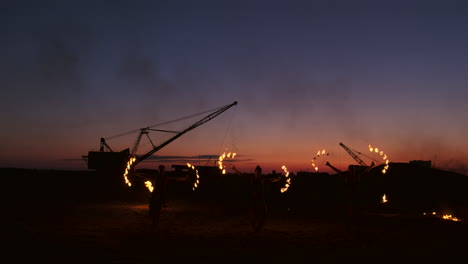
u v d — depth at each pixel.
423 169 37.97
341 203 29.09
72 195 32.12
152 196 13.14
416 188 34.28
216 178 41.47
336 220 17.38
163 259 8.59
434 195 32.97
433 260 9.03
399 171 37.31
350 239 11.93
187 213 19.83
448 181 36.28
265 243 11.05
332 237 12.29
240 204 26.72
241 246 10.52
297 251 9.88
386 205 29.30
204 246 10.41
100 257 8.45
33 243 9.54
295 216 19.17
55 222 14.31
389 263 8.64
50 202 24.58
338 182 38.72
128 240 11.07
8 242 9.43
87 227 13.39
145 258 8.59
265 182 13.70
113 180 43.25
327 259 8.95
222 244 10.80
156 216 13.02
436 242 11.54
